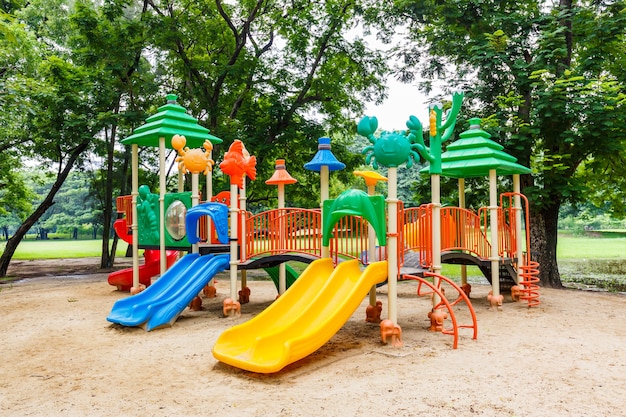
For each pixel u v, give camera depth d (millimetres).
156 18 19750
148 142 12961
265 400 4863
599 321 9055
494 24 14898
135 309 8930
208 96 21031
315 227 9070
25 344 7746
